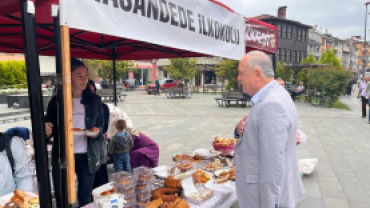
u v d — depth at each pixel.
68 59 1.56
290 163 1.89
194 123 10.43
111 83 24.19
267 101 1.76
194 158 4.03
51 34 3.37
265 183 1.72
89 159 2.69
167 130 9.09
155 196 2.51
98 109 2.78
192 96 24.22
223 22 3.12
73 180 1.70
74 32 3.43
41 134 1.58
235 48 3.41
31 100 1.54
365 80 11.20
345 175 4.84
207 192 2.71
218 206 2.69
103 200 2.22
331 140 7.47
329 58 27.11
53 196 3.35
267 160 1.70
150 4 2.06
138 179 2.50
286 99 1.83
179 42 2.38
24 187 2.51
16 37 3.27
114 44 3.67
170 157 6.05
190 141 7.54
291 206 1.87
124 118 4.54
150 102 18.67
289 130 1.78
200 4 2.68
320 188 4.29
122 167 4.20
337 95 16.09
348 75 15.62
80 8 1.58
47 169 1.64
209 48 2.85
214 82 42.12
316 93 17.03
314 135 8.12
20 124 10.03
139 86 35.16
